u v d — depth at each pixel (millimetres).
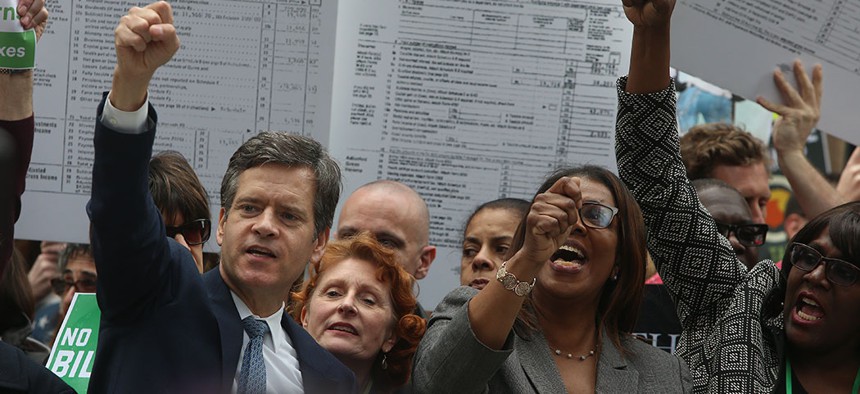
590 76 5832
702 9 5246
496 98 5816
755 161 6609
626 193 4391
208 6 5605
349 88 5793
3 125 4301
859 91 5355
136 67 3402
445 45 5793
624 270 4348
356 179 5801
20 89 4414
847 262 4387
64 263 6332
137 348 3797
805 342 4438
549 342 4289
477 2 5793
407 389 4934
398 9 5777
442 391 3824
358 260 4887
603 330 4355
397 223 5496
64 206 5605
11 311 5699
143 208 3666
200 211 5059
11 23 4418
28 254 6777
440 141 5801
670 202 4664
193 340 3852
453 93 5801
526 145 5824
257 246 3979
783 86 5320
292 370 4066
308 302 4945
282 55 5629
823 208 6020
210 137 5621
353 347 4766
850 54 5324
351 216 5523
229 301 4012
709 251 4648
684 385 4273
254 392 3896
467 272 5465
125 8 5617
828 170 8977
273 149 4078
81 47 5602
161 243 3787
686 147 6754
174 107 5609
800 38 5312
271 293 4027
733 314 4531
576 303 4289
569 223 3766
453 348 3812
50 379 3844
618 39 5832
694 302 4652
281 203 4012
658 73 4609
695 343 4598
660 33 4551
